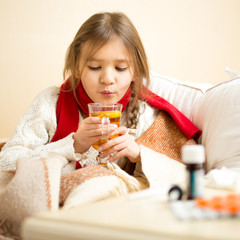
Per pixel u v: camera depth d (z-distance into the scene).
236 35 2.79
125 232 0.49
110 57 1.18
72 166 1.13
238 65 2.82
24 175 0.90
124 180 1.02
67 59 1.37
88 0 2.58
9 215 0.88
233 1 2.76
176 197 0.64
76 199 0.90
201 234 0.47
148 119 1.36
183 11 2.69
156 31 2.66
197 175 0.62
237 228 0.49
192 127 1.30
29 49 2.66
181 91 1.48
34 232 0.54
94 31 1.20
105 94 1.22
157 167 1.11
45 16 2.62
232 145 1.16
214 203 0.56
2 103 2.72
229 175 0.77
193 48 2.73
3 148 1.31
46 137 1.31
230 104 1.22
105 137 1.11
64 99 1.35
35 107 1.37
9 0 2.64
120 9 2.60
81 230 0.52
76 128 1.32
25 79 2.68
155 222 0.52
